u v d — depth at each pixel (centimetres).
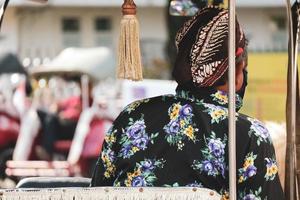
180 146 306
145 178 305
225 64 311
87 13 1895
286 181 323
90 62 1356
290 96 325
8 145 1116
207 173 302
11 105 1132
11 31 1831
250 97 972
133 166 308
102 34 1905
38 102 1290
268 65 984
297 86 337
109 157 318
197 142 305
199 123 307
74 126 1130
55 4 1848
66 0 1853
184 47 318
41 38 1856
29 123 1110
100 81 1351
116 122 321
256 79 977
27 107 1265
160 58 1639
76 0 1856
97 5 1866
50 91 1312
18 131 1122
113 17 1906
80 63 1347
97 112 1074
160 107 316
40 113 1121
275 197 302
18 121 1127
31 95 1299
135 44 324
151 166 306
